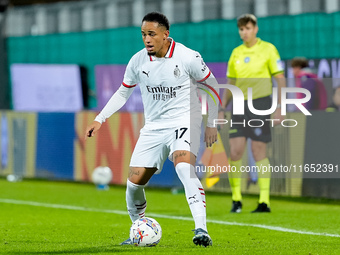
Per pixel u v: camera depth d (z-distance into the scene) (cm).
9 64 5700
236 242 2084
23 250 1894
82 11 5394
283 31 4375
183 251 1809
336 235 2272
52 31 5556
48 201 3453
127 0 5125
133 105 4806
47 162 4500
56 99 5450
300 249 1908
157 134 1875
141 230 1911
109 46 5216
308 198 3544
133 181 1902
